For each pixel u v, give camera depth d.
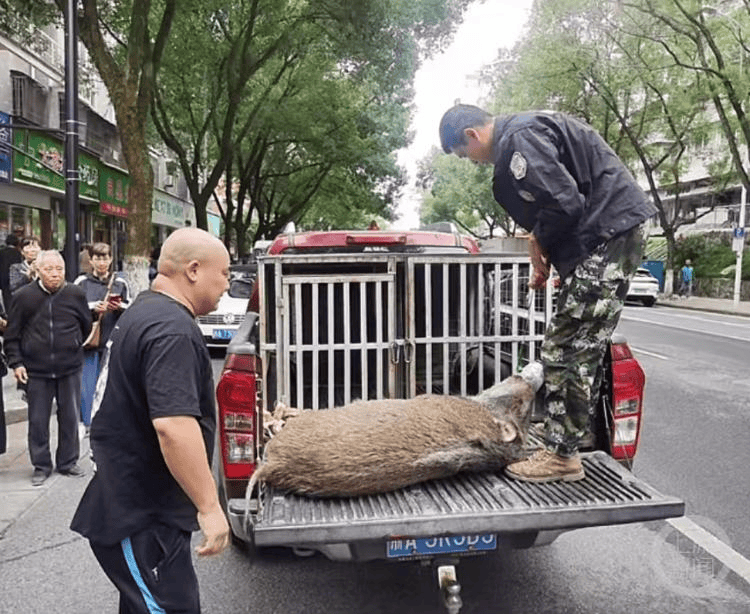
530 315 3.90
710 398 8.39
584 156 3.00
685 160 33.16
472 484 3.04
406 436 2.95
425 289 3.81
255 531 2.59
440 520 2.68
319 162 29.02
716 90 21.09
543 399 3.84
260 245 6.13
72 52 9.15
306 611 3.48
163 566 2.35
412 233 4.86
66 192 9.23
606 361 3.49
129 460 2.32
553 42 24.84
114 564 2.35
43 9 14.50
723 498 4.95
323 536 2.62
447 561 2.86
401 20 17.08
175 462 2.20
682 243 37.34
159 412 2.18
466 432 3.04
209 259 2.43
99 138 22.69
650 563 4.00
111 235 25.75
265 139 26.48
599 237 3.00
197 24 18.80
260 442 3.44
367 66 19.53
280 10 18.19
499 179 3.08
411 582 3.81
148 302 2.38
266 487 3.00
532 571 3.92
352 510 2.77
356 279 3.74
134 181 12.52
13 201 17.09
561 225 2.95
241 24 19.19
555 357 3.12
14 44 16.78
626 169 3.10
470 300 4.16
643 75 24.67
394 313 3.81
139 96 12.85
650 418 7.36
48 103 18.47
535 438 3.55
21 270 7.87
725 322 19.22
